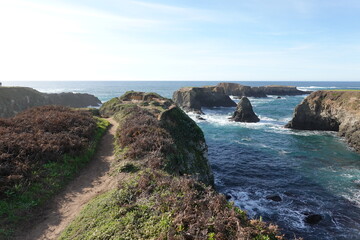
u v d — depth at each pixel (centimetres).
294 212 1755
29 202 964
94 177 1297
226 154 3206
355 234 1502
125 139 1702
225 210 706
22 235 802
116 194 934
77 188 1172
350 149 3353
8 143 1252
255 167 2711
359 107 3750
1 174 1038
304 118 4762
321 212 1748
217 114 7131
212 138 4128
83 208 950
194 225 629
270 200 1939
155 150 1490
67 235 766
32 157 1241
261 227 668
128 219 732
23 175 1078
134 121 2092
